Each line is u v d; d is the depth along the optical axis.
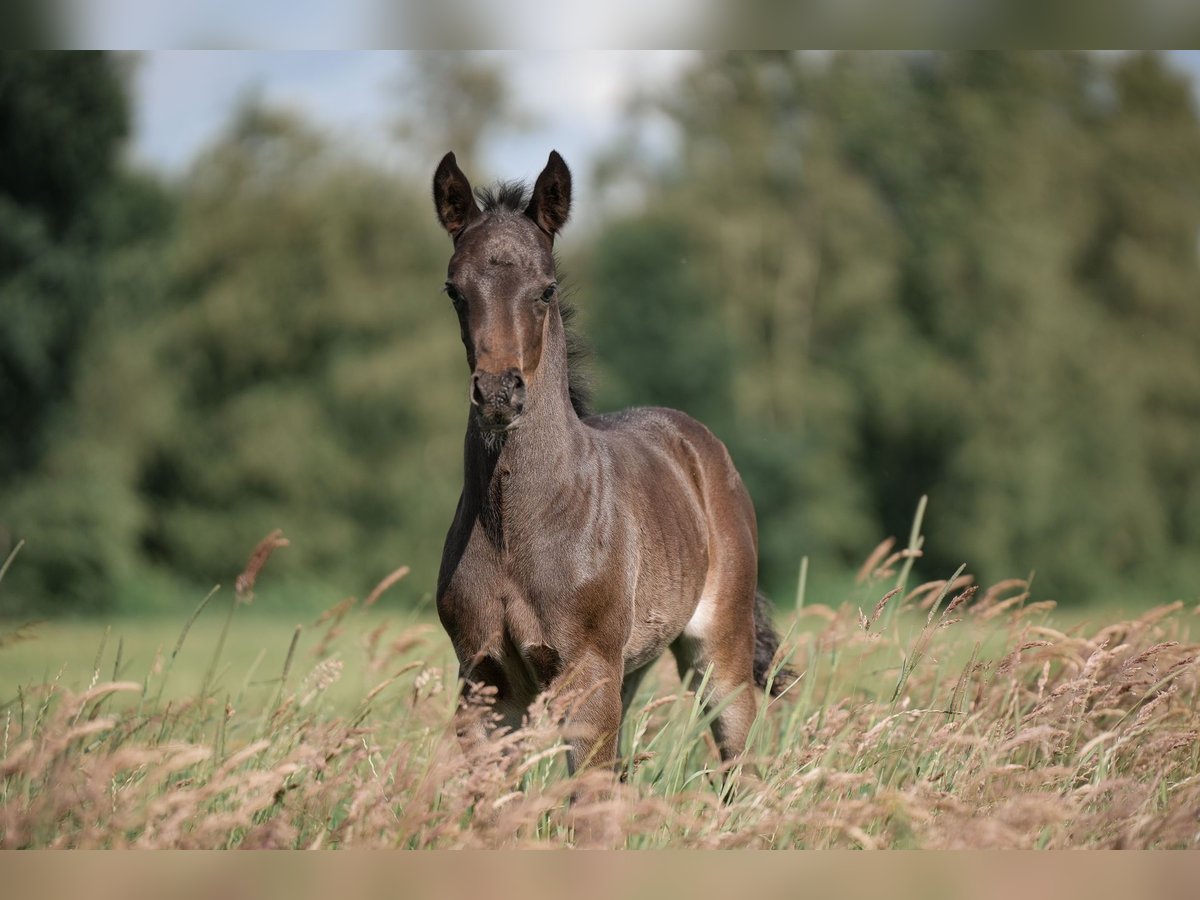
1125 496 28.78
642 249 27.17
